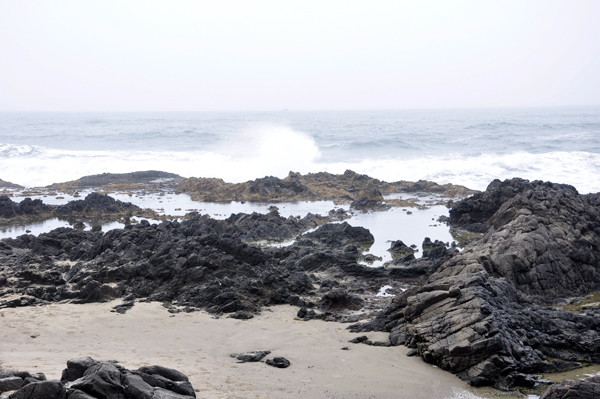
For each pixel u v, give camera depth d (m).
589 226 30.88
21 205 48.16
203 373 16.64
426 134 116.88
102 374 12.04
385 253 34.97
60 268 29.86
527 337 18.52
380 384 16.38
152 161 79.19
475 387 16.38
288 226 42.47
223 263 28.25
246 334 21.27
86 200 49.88
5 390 12.07
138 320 22.84
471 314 18.45
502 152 82.44
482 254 25.55
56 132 139.88
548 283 26.42
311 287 27.66
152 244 30.23
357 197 56.97
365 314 23.86
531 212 31.03
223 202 54.91
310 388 15.83
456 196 56.53
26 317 22.64
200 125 178.12
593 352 18.23
